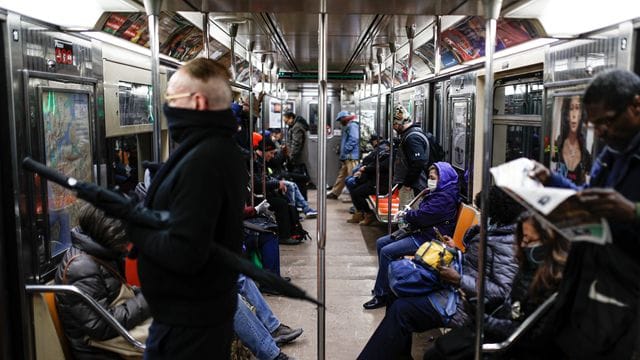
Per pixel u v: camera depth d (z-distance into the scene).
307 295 1.98
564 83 3.13
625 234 1.95
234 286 2.15
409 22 5.25
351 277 6.19
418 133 6.30
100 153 3.77
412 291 3.46
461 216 4.66
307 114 14.41
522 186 1.83
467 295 3.06
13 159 2.79
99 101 3.77
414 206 5.94
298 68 12.59
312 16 5.11
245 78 9.93
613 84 1.88
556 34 3.15
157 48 2.82
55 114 3.19
